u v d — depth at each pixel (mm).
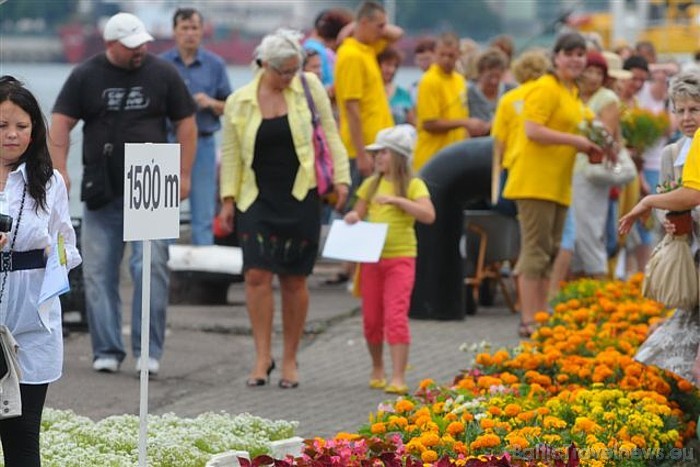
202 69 29719
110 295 22406
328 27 32156
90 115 22047
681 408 18688
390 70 31875
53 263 13750
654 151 33188
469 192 28094
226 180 22203
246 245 22000
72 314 27172
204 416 17594
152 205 14227
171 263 29844
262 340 22172
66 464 15258
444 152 28141
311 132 22031
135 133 22047
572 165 25203
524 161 25047
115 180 22109
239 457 14297
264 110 21938
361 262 21781
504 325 27922
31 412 13773
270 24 68250
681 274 17531
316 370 23500
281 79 21828
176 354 24297
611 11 52312
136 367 22672
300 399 21094
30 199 13695
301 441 16656
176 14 29516
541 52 26484
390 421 16031
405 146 21797
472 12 80688
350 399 21109
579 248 28672
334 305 29672
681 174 17734
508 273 33156
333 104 30703
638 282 24969
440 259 28297
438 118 30172
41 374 13758
